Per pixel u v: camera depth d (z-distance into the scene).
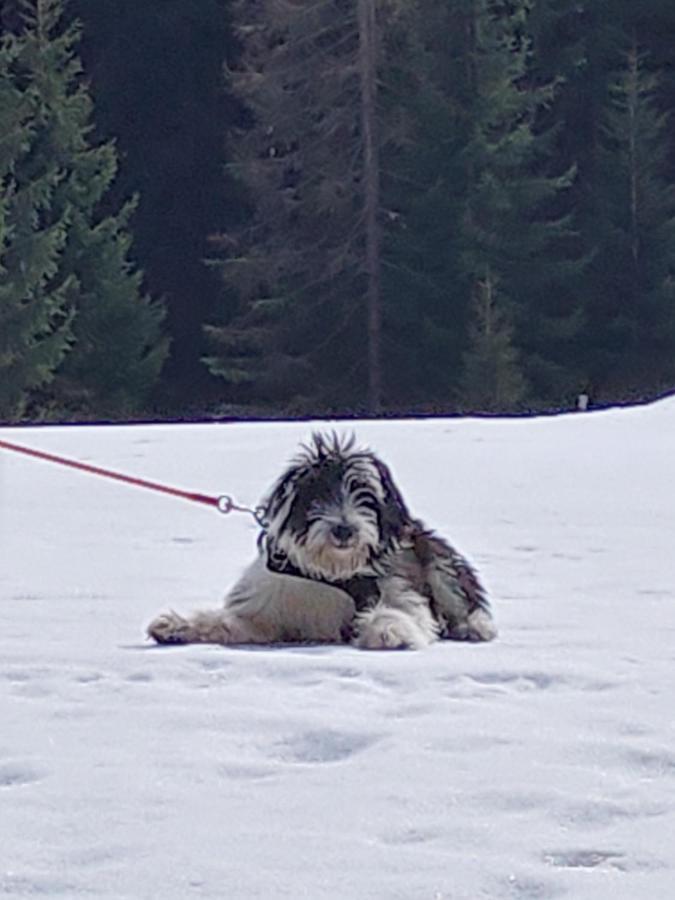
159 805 2.95
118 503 7.02
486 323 22.31
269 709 3.51
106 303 22.52
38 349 21.45
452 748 3.24
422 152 23.22
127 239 22.94
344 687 3.70
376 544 4.21
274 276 23.08
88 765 3.16
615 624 4.44
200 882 2.63
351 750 3.26
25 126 21.97
